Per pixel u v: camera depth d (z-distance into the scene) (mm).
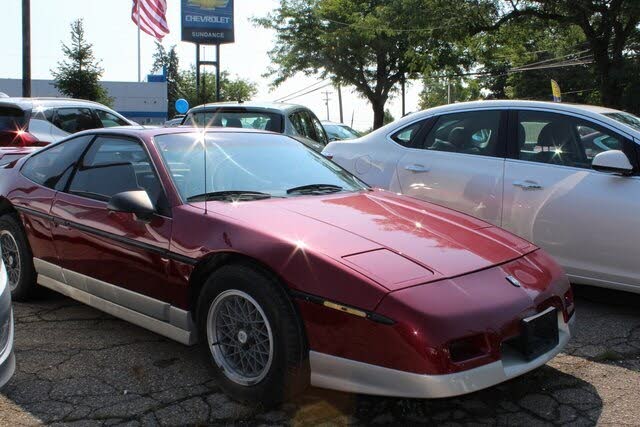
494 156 5418
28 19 17250
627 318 4773
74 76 26109
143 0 33469
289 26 31156
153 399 3334
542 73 46188
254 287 3125
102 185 4230
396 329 2764
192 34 34344
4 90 43562
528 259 3510
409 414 3207
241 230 3305
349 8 29109
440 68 27953
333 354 2914
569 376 3701
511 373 2953
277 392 3084
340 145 6453
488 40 23016
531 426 3109
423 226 3631
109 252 3938
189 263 3432
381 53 29250
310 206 3738
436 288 2934
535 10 19250
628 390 3514
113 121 10875
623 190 4656
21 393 3387
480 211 5348
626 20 18375
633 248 4559
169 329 3635
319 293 2941
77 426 3039
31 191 4719
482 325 2871
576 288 5605
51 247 4457
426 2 20828
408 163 5828
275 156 4484
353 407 3260
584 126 5059
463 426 3104
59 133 9594
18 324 4477
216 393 3404
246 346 3264
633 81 19141
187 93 63250
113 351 3994
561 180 4965
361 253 3111
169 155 4016
